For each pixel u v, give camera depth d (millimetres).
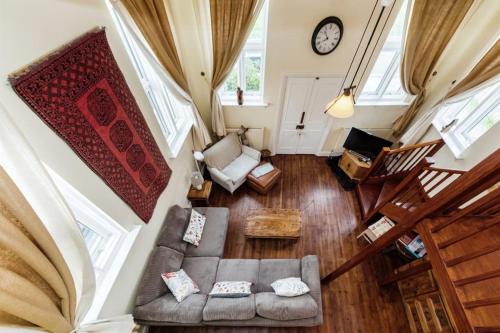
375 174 4496
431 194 3764
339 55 3688
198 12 3172
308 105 4445
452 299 1707
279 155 5391
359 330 2998
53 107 1472
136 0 2307
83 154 1742
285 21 3309
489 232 1977
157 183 2877
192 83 4102
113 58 2061
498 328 1415
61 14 1573
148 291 2586
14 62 1278
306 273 2945
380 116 4586
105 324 1763
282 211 3857
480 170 1474
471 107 3469
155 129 2957
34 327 1281
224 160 4496
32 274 1280
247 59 3959
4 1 1224
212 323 2572
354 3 3117
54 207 1343
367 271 3516
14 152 1132
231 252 3795
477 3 2936
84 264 1568
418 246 3195
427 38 3293
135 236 2477
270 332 2844
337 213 4316
